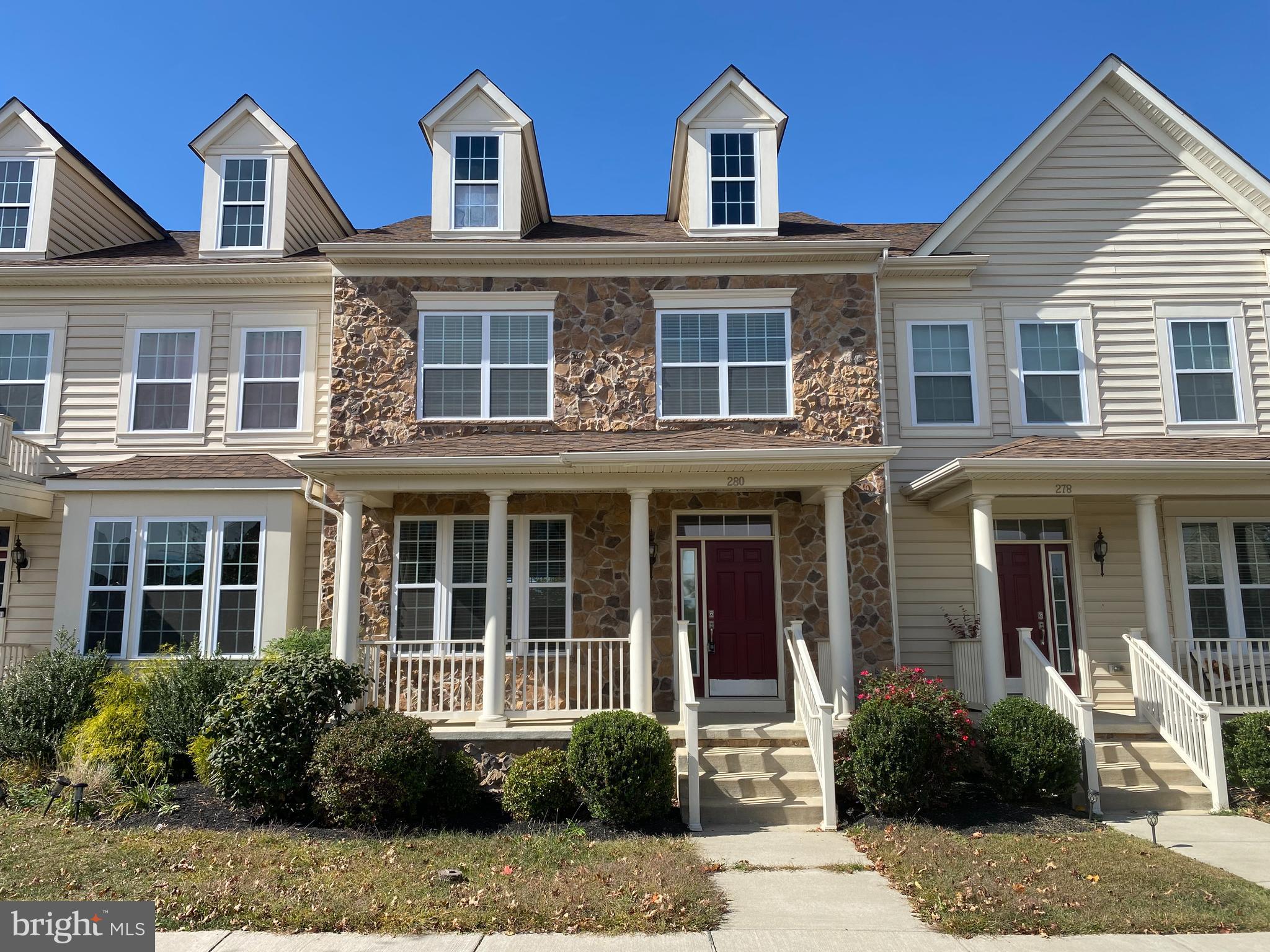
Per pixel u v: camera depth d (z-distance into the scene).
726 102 14.40
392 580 12.70
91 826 8.35
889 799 8.84
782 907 6.41
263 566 12.50
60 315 14.26
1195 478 11.52
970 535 13.49
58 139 14.73
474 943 5.71
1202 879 6.83
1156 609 11.41
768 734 10.33
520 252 13.20
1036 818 8.88
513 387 13.27
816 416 13.09
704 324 13.40
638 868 7.14
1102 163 14.54
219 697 9.42
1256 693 11.16
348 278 13.42
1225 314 14.20
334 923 5.96
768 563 12.93
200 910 6.11
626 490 11.14
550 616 12.69
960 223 14.19
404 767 8.50
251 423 14.02
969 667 12.10
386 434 13.07
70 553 12.43
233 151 14.84
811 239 13.16
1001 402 13.94
